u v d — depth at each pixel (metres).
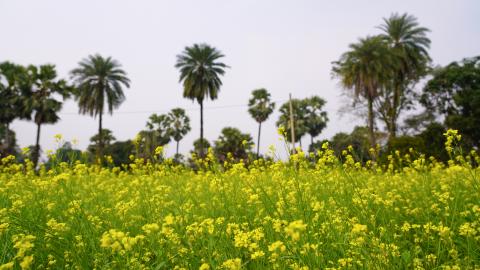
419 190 6.09
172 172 6.52
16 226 3.72
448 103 39.81
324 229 3.72
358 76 29.05
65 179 4.45
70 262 3.49
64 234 3.78
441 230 3.39
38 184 5.33
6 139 36.88
